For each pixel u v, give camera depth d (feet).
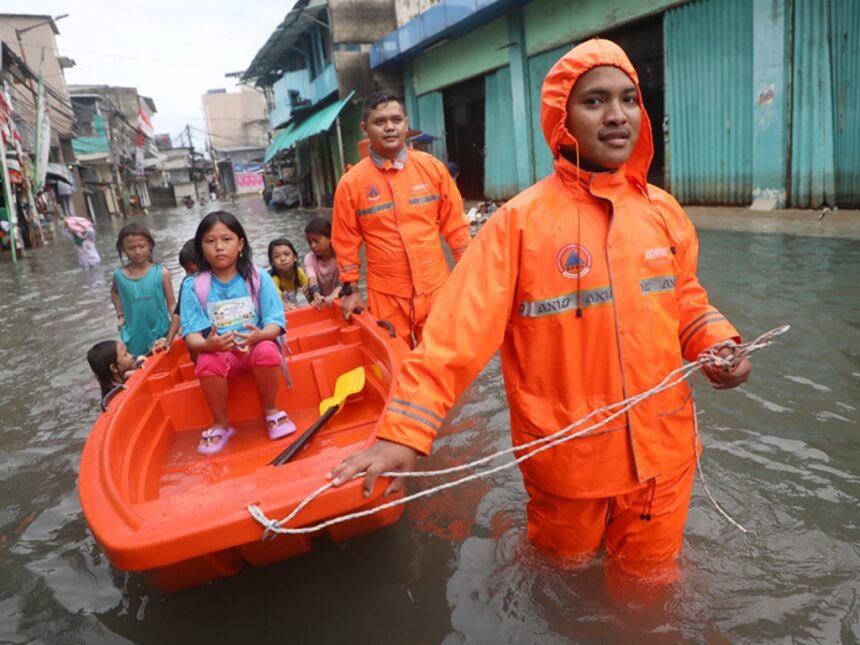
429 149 60.34
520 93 45.34
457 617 7.13
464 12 45.47
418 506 9.30
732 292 17.85
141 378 10.92
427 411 5.84
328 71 66.49
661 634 6.60
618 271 6.20
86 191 116.47
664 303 6.48
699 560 7.64
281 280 18.69
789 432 10.44
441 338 5.98
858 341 13.70
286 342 13.41
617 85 5.87
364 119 13.33
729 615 6.79
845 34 26.25
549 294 6.22
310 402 12.51
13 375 17.97
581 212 6.23
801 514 8.43
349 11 64.85
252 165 200.64
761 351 13.69
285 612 7.43
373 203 13.48
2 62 60.44
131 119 158.92
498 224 6.19
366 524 7.97
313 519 6.31
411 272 13.61
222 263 10.88
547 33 41.88
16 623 7.73
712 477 9.36
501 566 7.79
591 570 7.29
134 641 7.27
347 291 14.25
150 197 182.60
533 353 6.42
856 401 11.24
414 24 53.57
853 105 26.58
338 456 7.53
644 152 6.48
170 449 10.81
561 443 6.46
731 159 31.68
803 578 7.30
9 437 13.52
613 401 6.33
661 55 35.06
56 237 69.46
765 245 23.11
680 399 6.65
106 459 7.72
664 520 6.82
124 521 6.44
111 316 24.77
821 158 27.94
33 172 67.46
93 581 8.45
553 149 6.35
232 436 11.19
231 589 7.83
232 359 11.62
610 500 6.93
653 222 6.48
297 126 83.25
